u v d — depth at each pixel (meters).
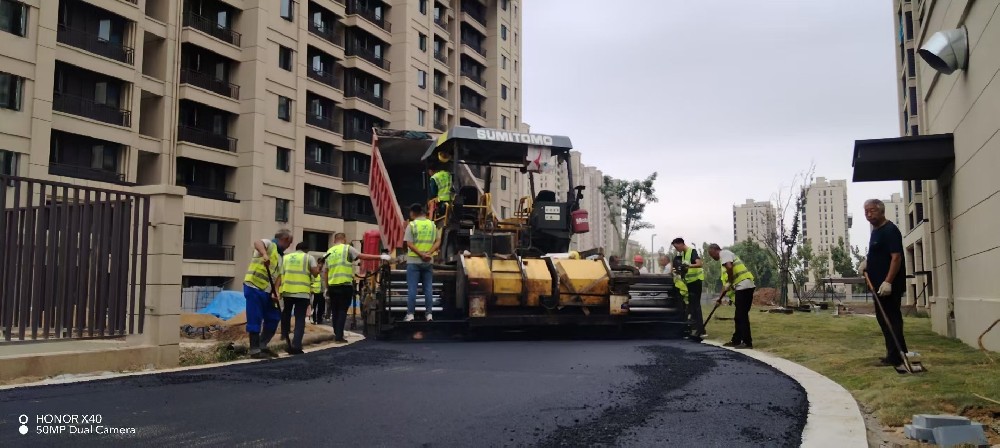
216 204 34.66
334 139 42.84
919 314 22.66
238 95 36.56
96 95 29.75
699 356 8.64
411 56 50.19
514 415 5.02
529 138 12.27
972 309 9.59
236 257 35.94
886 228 7.26
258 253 8.75
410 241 10.62
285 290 9.16
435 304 11.02
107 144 29.94
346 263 10.92
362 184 44.44
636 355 8.70
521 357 8.44
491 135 11.99
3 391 5.96
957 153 10.32
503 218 13.24
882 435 4.59
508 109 64.12
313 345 10.58
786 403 5.47
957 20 10.08
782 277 31.72
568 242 12.41
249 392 5.93
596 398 5.67
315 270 9.48
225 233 36.25
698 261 11.59
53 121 27.30
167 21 32.66
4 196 7.12
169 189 7.91
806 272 56.25
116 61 29.52
